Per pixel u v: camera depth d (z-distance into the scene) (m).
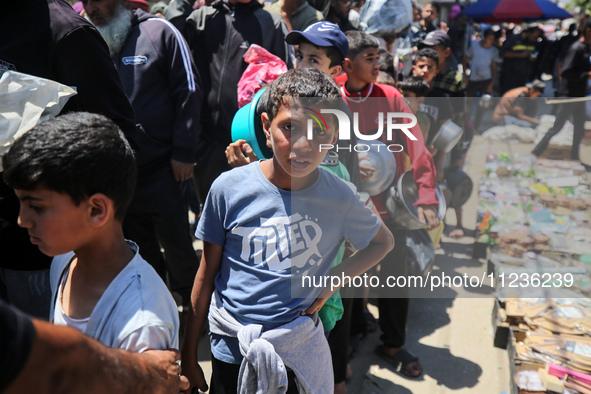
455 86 3.99
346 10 4.46
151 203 2.57
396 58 4.39
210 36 2.96
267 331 1.38
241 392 1.39
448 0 9.15
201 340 2.72
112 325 1.15
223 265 1.49
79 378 0.81
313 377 1.44
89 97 1.85
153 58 2.52
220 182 1.43
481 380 2.36
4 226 1.64
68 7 1.82
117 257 1.22
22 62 1.72
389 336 2.40
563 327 2.49
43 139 1.08
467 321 2.74
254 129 1.62
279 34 2.94
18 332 0.71
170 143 2.59
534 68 8.96
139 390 0.96
